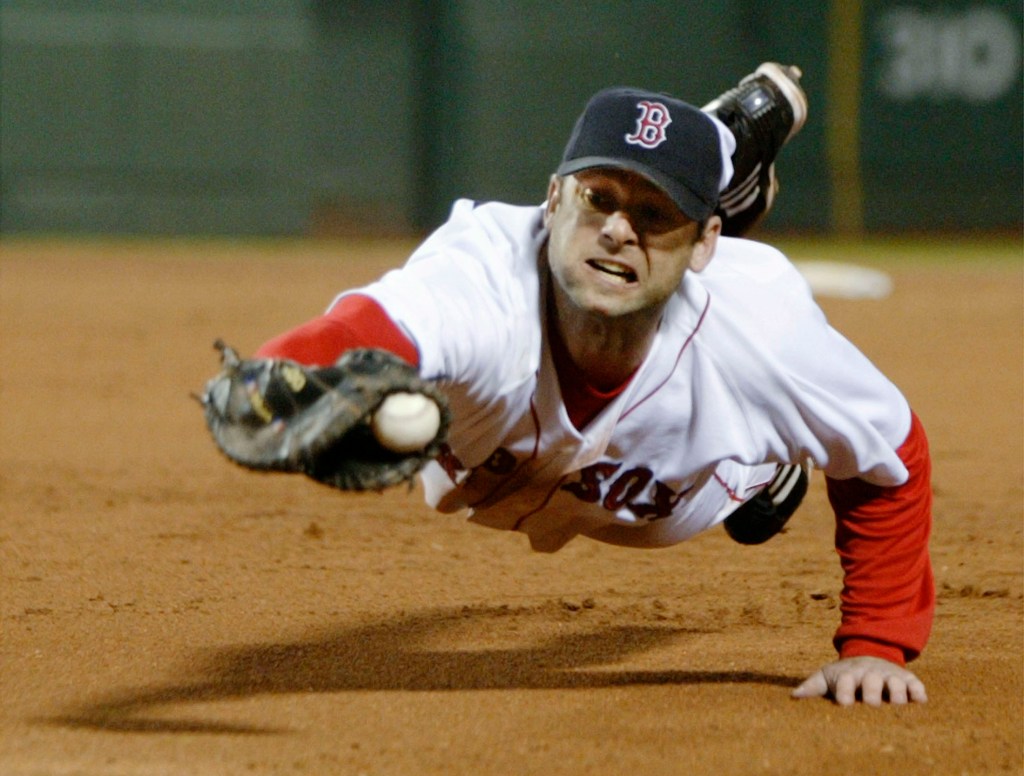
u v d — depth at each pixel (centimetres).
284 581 1858
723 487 1379
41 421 3167
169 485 2519
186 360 4075
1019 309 5381
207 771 1092
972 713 1280
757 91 1733
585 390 1178
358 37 7919
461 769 1115
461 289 1105
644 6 7888
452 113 7956
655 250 1100
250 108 7900
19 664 1427
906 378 3853
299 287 5859
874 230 8225
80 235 7838
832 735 1214
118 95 7781
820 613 1727
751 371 1209
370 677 1401
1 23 7656
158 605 1708
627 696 1333
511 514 1335
